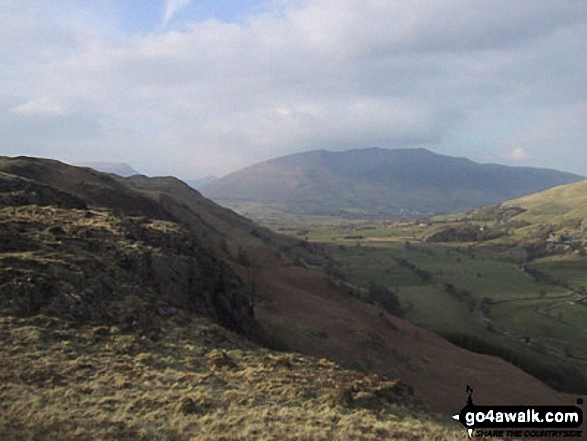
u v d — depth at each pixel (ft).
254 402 61.41
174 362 73.82
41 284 83.46
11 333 70.44
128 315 86.38
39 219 119.34
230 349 86.28
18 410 51.47
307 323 185.98
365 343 177.68
